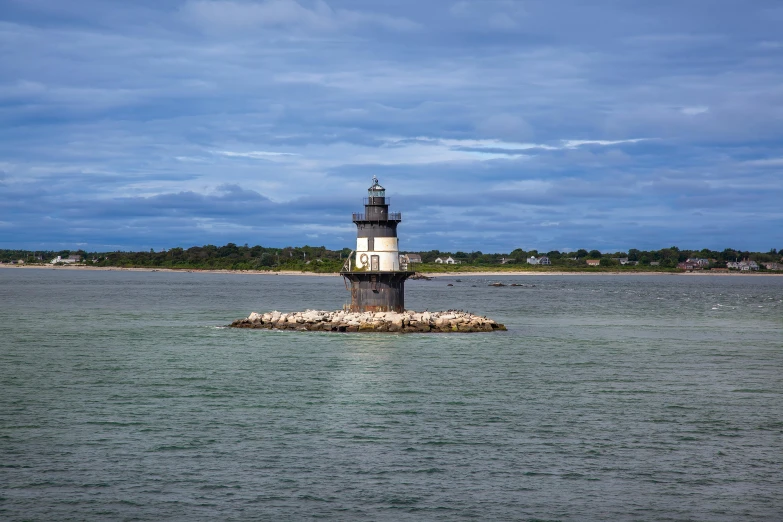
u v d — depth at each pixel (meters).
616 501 31.42
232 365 58.69
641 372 57.16
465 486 32.72
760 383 53.16
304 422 41.56
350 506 30.80
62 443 37.69
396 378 53.59
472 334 79.25
